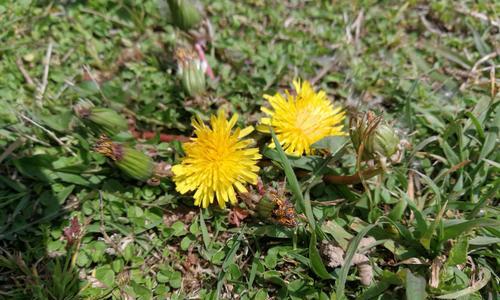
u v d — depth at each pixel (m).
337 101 0.17
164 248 0.14
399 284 0.12
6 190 0.14
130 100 0.16
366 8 0.19
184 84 0.15
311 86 0.17
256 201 0.13
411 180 0.15
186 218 0.14
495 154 0.14
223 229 0.14
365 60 0.18
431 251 0.13
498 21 0.19
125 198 0.14
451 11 0.19
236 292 0.13
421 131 0.16
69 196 0.14
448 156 0.15
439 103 0.17
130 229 0.14
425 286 0.12
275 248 0.13
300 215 0.13
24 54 0.17
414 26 0.19
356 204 0.14
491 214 0.14
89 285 0.13
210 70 0.17
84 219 0.14
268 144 0.14
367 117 0.12
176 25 0.16
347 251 0.12
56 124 0.15
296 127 0.14
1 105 0.15
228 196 0.14
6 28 0.17
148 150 0.15
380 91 0.17
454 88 0.17
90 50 0.17
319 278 0.13
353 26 0.19
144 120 0.16
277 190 0.13
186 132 0.16
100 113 0.14
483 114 0.15
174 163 0.15
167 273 0.13
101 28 0.18
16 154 0.15
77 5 0.18
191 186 0.13
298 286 0.13
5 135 0.15
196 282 0.13
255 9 0.19
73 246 0.13
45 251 0.13
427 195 0.15
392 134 0.12
